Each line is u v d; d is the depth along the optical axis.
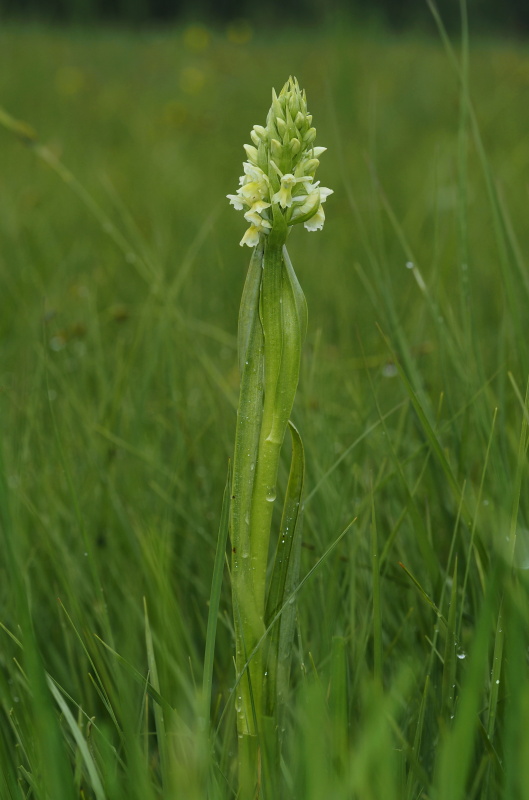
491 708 1.06
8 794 1.03
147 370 1.55
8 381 1.75
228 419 1.48
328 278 2.46
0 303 2.21
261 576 1.04
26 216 3.07
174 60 7.46
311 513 1.30
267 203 1.00
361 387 1.60
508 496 1.13
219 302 2.21
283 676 1.06
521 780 0.95
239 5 11.94
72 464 1.42
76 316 2.09
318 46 7.78
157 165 4.04
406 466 1.34
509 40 8.90
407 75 6.24
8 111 5.11
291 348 1.01
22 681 1.14
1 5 10.38
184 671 1.17
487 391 1.30
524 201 2.92
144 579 1.29
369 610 1.17
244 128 4.98
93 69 7.05
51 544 1.30
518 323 1.25
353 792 0.97
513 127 4.34
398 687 0.94
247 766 1.05
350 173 3.63
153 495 1.41
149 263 1.72
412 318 1.87
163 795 1.03
